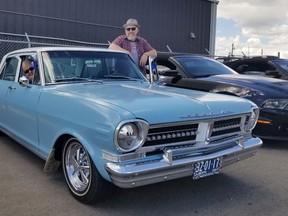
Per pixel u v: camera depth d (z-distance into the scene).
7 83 5.48
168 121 3.29
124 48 6.43
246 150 3.98
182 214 3.62
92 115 3.39
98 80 4.73
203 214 3.63
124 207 3.74
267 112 5.93
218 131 3.76
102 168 3.29
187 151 3.50
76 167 3.84
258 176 4.75
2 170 4.73
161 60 7.65
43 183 4.30
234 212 3.68
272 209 3.77
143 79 5.25
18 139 5.06
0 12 14.00
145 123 3.17
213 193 4.14
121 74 5.10
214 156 3.61
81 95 3.80
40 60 4.64
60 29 15.75
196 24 21.59
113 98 3.60
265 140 6.67
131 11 18.28
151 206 3.78
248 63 9.19
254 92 6.09
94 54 5.02
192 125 3.49
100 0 17.02
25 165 4.93
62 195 3.97
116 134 3.11
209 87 6.49
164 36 19.97
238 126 3.99
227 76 6.91
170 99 3.65
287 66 8.77
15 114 5.03
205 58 7.93
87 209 3.67
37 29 15.02
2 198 3.87
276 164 5.28
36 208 3.65
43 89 4.37
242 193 4.16
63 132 3.79
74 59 4.80
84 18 16.52
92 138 3.37
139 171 3.14
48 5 15.32
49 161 4.11
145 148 3.23
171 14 20.17
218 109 3.71
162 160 3.29
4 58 5.91
